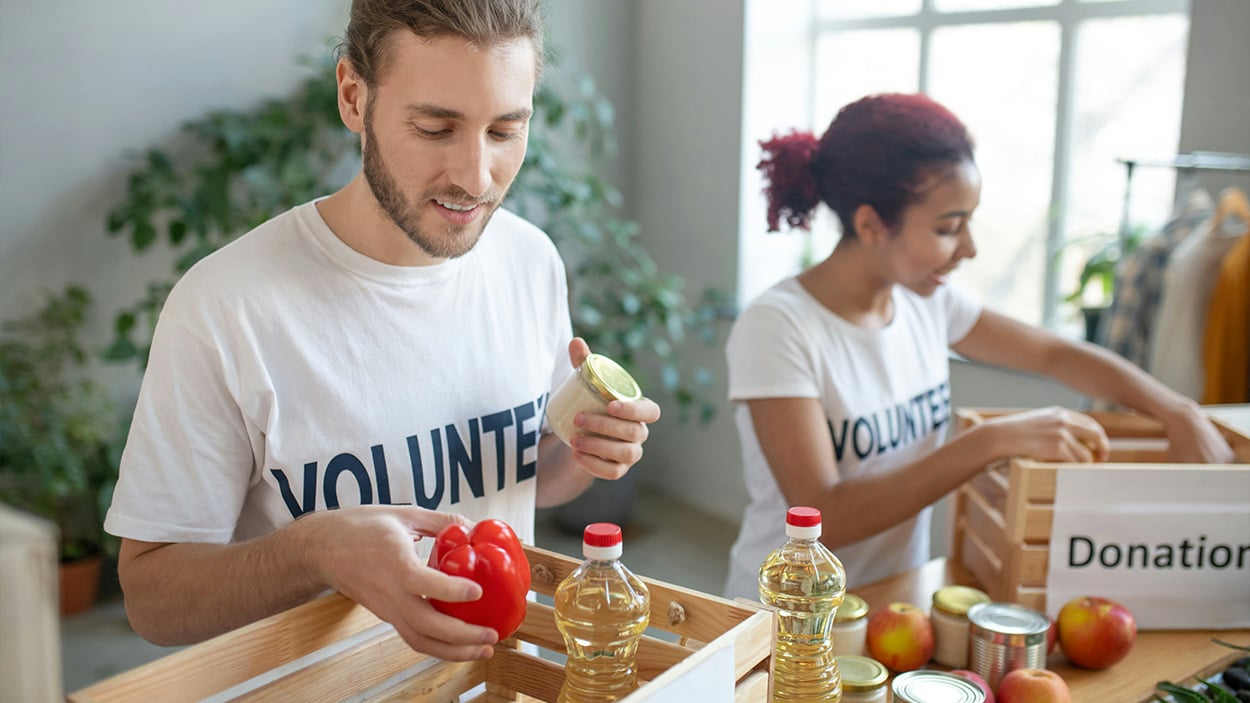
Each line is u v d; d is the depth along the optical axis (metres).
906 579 1.58
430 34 0.95
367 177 1.06
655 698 0.73
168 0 3.06
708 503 4.04
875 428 1.61
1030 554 1.39
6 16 2.82
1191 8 2.52
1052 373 1.83
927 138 1.47
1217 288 2.23
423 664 0.95
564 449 1.36
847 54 3.67
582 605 0.84
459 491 1.22
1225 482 1.39
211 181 3.06
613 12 3.91
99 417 3.11
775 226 1.71
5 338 2.99
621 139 4.04
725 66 3.65
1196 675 1.29
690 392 3.92
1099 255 2.85
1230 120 2.47
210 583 0.96
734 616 0.88
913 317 1.72
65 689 2.66
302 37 3.33
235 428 1.08
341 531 0.86
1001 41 3.26
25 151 2.92
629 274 3.60
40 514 3.07
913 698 1.07
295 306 1.10
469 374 1.22
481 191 1.01
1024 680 1.15
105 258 3.11
